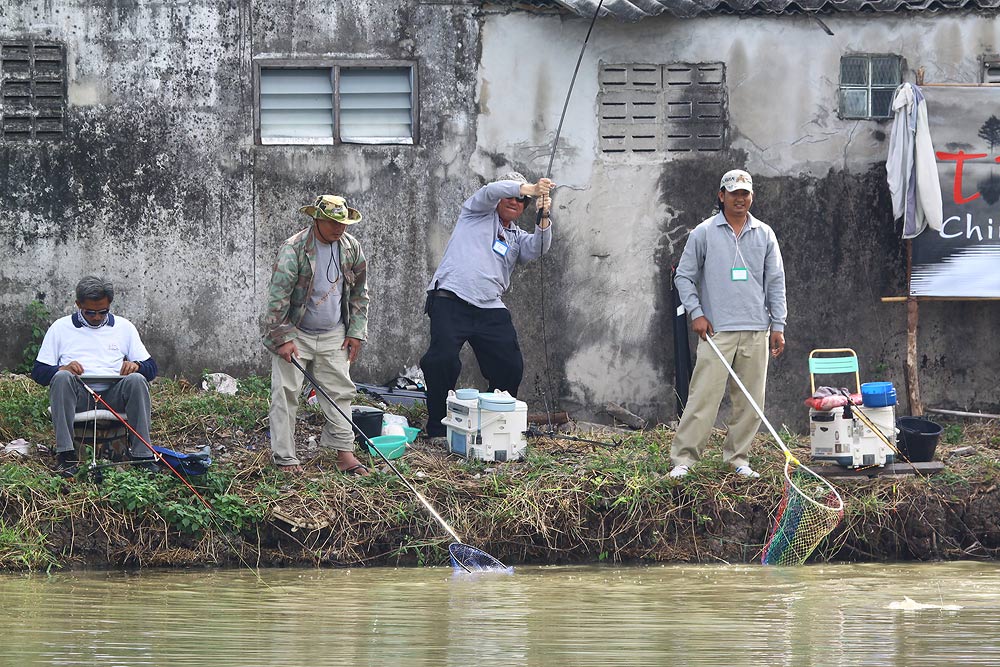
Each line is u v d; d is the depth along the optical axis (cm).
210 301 2700
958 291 2725
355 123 2730
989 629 1597
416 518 2112
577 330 2764
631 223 2769
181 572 1966
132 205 2677
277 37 2692
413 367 2745
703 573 2025
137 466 2152
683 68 2762
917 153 2694
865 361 2809
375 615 1664
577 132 2748
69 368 2125
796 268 2795
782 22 2773
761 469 2325
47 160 2655
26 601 1728
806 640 1531
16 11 2642
